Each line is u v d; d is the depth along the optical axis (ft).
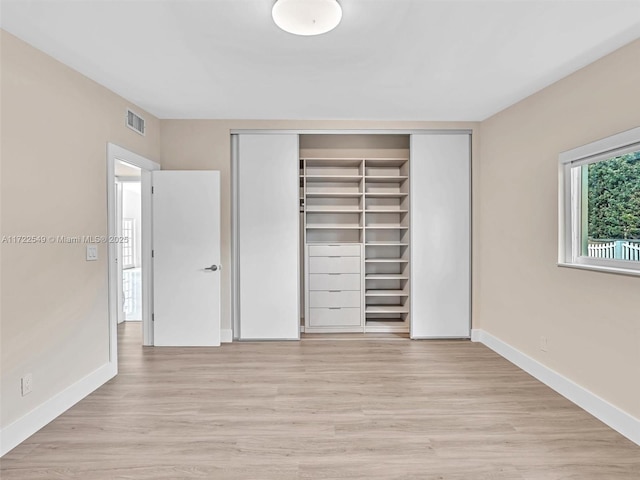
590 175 9.95
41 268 8.68
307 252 16.35
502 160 13.46
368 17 7.58
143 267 14.62
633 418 8.00
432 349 14.19
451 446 7.77
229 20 7.66
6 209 7.75
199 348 14.29
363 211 16.43
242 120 14.79
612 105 8.73
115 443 7.88
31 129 8.44
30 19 7.48
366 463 7.20
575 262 10.19
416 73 10.25
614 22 7.61
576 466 7.12
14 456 7.44
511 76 10.38
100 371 10.84
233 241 15.05
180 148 14.71
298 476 6.82
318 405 9.60
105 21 7.62
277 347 14.39
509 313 13.08
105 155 11.27
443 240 15.19
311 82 10.94
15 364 7.91
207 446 7.77
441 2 7.05
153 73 10.23
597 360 9.07
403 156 17.49
